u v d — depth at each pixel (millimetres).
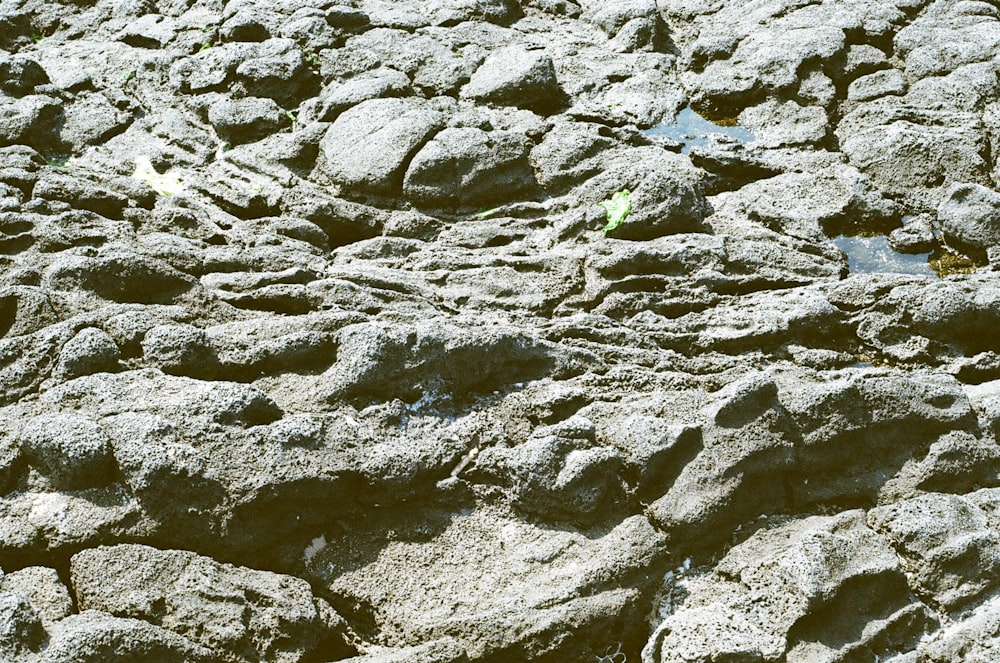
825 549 7465
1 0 14828
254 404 7852
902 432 8477
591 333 9391
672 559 7898
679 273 10164
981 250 10578
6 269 9234
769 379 8258
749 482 8008
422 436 8125
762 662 6945
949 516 7770
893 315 9656
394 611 7438
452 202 11219
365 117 11688
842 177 11320
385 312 9328
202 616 6887
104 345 8148
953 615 7480
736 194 11414
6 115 11945
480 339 8547
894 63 12852
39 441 7312
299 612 7035
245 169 11719
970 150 11336
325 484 7625
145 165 11859
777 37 12977
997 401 8711
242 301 9398
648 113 12656
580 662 7293
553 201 11164
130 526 7270
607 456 7902
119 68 13305
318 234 10820
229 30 13242
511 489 7941
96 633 6352
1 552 7145
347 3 13984
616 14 13891
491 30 13773
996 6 13938
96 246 9891
